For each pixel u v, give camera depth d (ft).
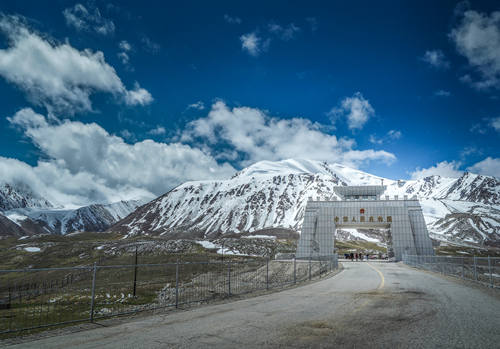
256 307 44.98
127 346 26.94
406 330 29.84
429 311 39.04
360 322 33.30
